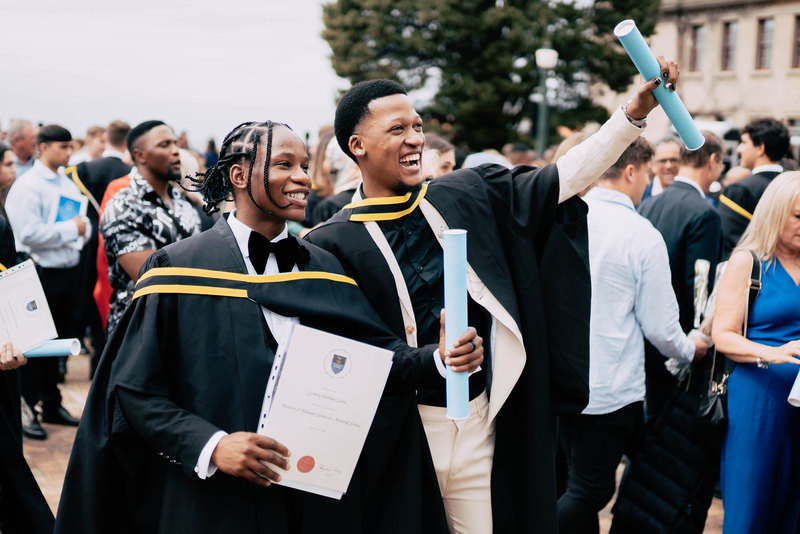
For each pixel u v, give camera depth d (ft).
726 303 11.89
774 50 101.45
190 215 14.53
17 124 26.94
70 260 21.09
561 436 12.22
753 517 11.62
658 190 22.08
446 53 105.91
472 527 8.74
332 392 7.18
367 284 8.41
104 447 7.39
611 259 11.71
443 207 8.56
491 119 103.45
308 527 7.51
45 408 20.29
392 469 8.15
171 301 7.35
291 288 7.60
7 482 10.75
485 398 8.67
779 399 11.55
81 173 21.20
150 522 7.60
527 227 8.58
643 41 7.83
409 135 8.29
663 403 14.32
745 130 17.51
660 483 12.37
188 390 7.26
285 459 7.04
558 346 8.62
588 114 103.65
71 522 7.38
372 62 108.37
